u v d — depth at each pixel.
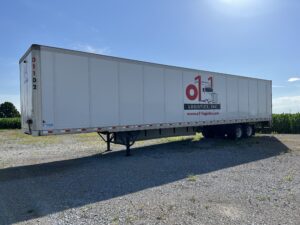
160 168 9.59
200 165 9.99
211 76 15.88
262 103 19.97
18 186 7.57
